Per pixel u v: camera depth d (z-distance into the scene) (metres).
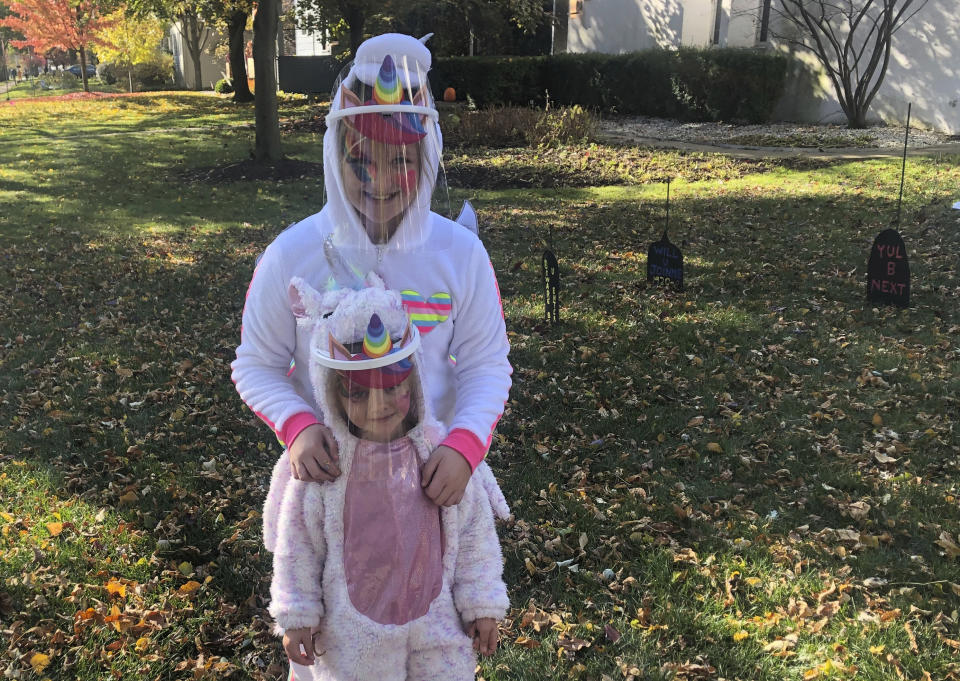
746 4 18.98
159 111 26.36
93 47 38.47
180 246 9.44
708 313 6.54
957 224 8.82
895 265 6.38
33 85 45.41
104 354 5.94
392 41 1.60
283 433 1.65
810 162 13.41
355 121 1.54
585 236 9.42
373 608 1.63
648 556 3.42
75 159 16.31
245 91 29.77
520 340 6.06
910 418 4.62
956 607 3.05
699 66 18.67
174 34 46.03
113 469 4.22
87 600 3.12
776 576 3.28
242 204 11.96
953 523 3.60
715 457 4.29
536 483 4.06
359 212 1.62
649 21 21.89
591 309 6.75
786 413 4.75
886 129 16.12
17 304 7.18
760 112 18.11
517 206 11.30
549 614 3.08
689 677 2.76
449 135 17.41
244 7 22.64
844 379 5.19
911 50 15.97
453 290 1.71
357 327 1.52
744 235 9.09
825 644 2.88
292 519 1.69
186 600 3.15
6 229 10.37
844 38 16.97
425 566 1.65
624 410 4.88
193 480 4.11
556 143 16.22
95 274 8.16
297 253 1.70
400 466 1.62
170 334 6.36
